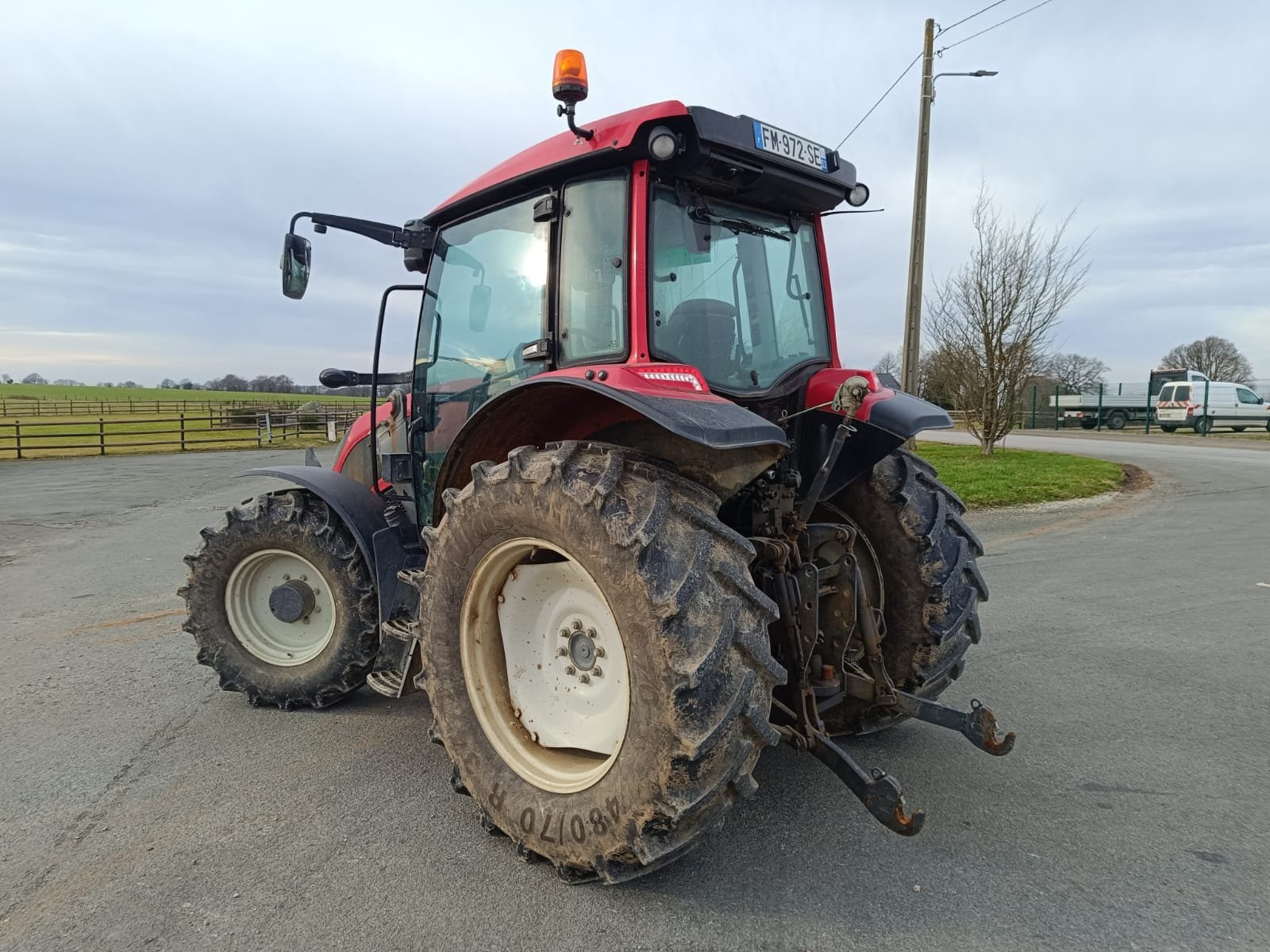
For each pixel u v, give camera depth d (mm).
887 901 2148
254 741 3314
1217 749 3107
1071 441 22609
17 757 3186
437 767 3039
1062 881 2236
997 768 2961
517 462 2307
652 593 1956
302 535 3510
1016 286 15586
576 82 2352
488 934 2035
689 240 2609
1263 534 7809
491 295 3020
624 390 2156
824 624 2721
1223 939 1977
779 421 2887
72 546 8484
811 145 2727
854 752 3107
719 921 2072
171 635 5039
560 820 2215
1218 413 26969
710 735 1914
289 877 2309
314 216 3574
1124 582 5945
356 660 3504
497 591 2525
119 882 2299
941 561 2990
